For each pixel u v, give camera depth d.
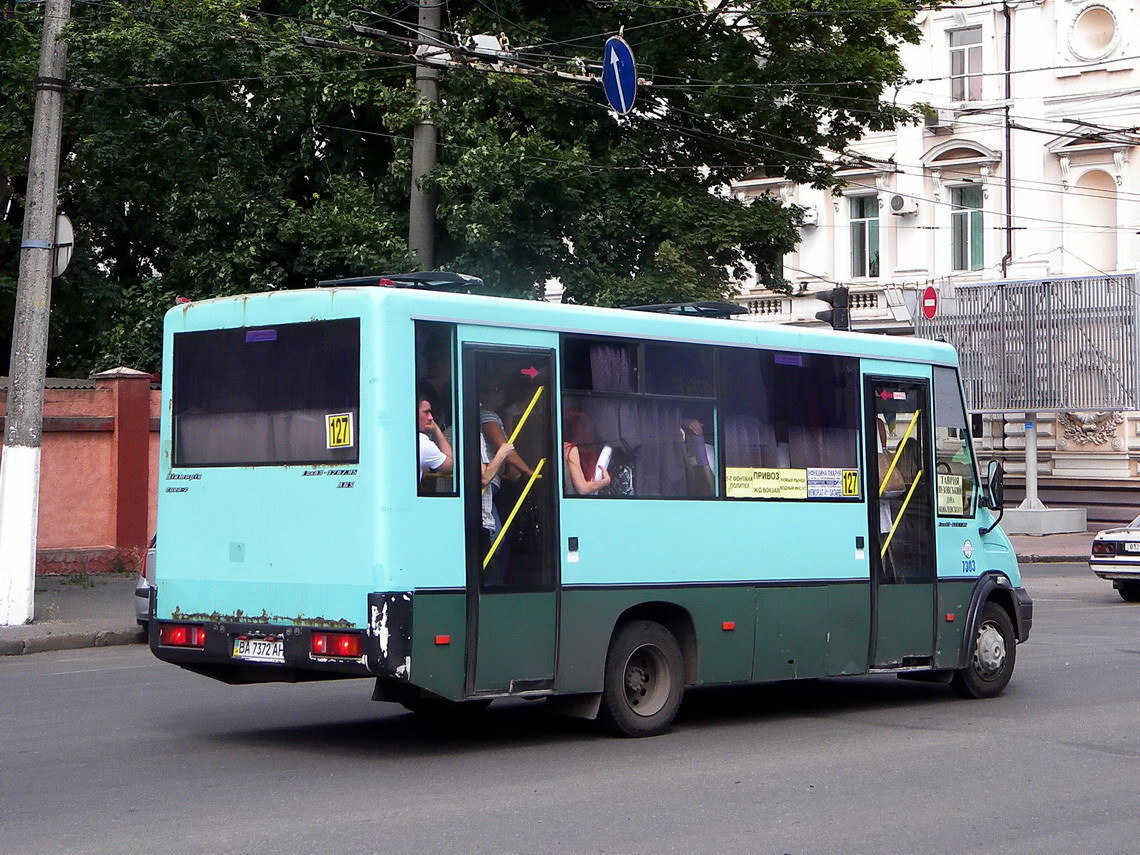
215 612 9.64
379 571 8.77
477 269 22.28
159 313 24.50
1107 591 24.05
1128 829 7.56
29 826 7.40
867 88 24.95
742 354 10.93
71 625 16.75
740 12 24.19
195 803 7.96
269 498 9.38
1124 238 34.81
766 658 10.86
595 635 9.80
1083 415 35.12
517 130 23.25
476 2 22.59
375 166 24.20
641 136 24.47
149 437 22.98
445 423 9.14
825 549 11.30
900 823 7.64
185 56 21.66
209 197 23.64
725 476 10.69
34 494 16.69
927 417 12.27
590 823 7.55
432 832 7.31
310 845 7.02
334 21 21.56
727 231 23.80
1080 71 35.41
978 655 12.39
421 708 11.16
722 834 7.34
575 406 9.83
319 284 9.59
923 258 37.84
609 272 23.44
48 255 16.70
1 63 24.34
